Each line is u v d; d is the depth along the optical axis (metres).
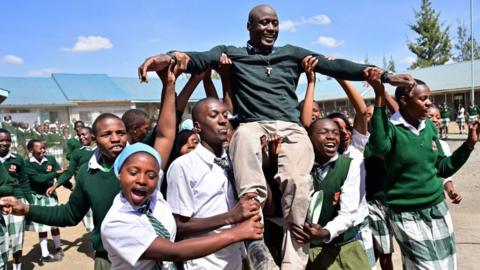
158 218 2.44
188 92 3.45
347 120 4.01
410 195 3.51
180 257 2.26
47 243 7.56
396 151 3.48
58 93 32.94
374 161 3.78
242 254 2.98
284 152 2.84
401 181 3.54
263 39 3.11
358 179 3.28
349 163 3.27
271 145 2.87
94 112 33.53
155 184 2.40
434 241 3.52
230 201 2.85
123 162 2.39
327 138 3.24
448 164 3.70
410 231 3.53
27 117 28.02
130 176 2.34
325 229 2.99
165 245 2.27
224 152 3.01
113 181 3.01
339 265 3.29
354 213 3.22
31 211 2.95
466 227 7.05
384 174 3.81
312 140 3.28
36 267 6.55
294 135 2.92
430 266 3.49
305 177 2.78
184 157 2.83
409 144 3.45
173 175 2.77
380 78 3.03
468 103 34.75
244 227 2.38
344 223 3.12
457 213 8.00
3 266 4.86
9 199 2.90
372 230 4.38
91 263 6.69
